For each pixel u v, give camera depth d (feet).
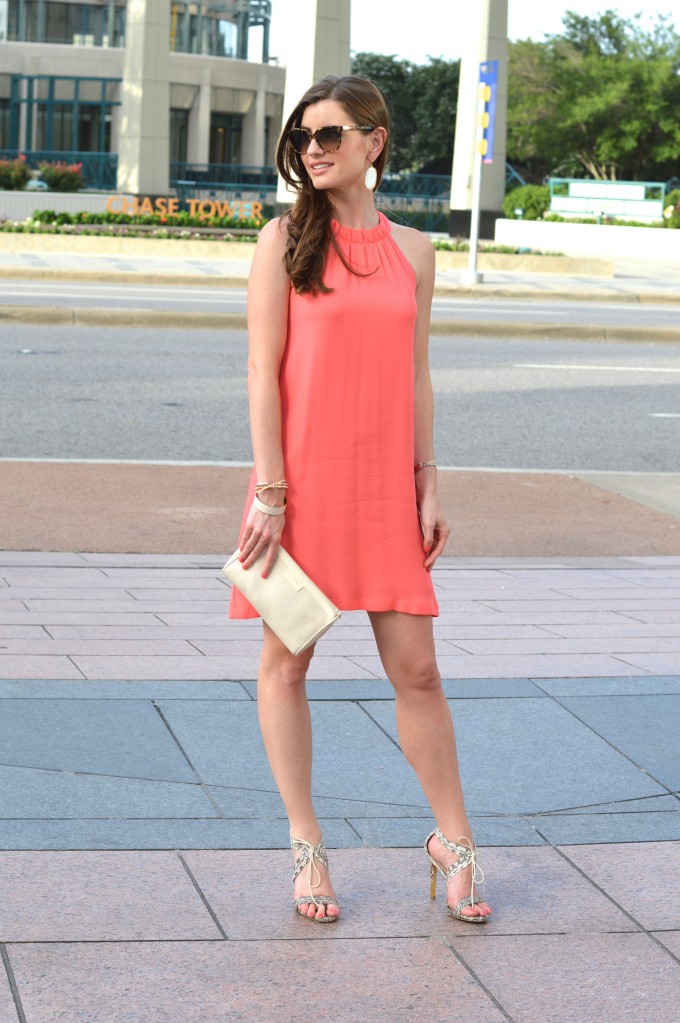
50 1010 8.82
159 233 93.04
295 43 116.06
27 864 10.86
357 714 14.73
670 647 17.79
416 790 12.85
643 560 24.04
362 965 9.68
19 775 12.61
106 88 186.91
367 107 9.94
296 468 10.24
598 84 181.68
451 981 9.50
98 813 11.89
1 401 37.45
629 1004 9.25
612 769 13.51
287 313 10.18
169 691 15.12
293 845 10.62
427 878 11.20
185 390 40.63
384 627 10.64
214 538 24.49
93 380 41.55
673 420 39.52
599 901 10.80
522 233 126.62
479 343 55.11
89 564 21.88
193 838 11.53
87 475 29.14
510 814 12.43
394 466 10.36
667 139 181.88
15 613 18.34
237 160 199.52
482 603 20.21
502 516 27.43
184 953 9.70
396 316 10.15
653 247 119.03
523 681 16.05
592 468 32.91
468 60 124.88
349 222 10.26
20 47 184.44
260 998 9.15
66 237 88.12
